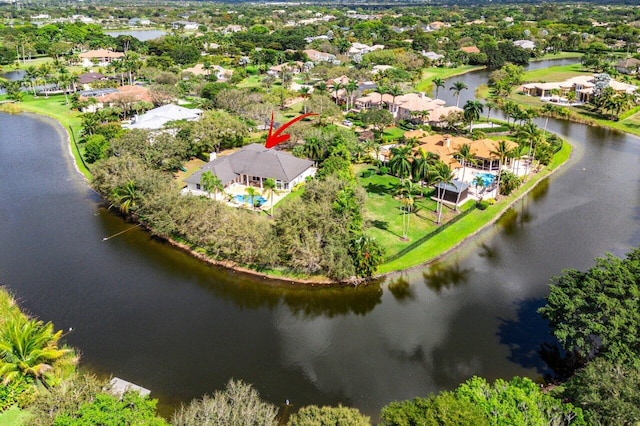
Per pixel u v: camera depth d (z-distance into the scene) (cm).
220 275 7544
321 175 9844
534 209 9856
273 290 7181
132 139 10800
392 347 6044
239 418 4088
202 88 18050
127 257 8056
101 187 9544
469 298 6994
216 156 11625
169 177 9688
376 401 5234
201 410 4206
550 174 11700
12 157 12781
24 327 5191
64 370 5403
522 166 11925
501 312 6681
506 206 9875
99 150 12019
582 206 9988
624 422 3831
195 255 8038
